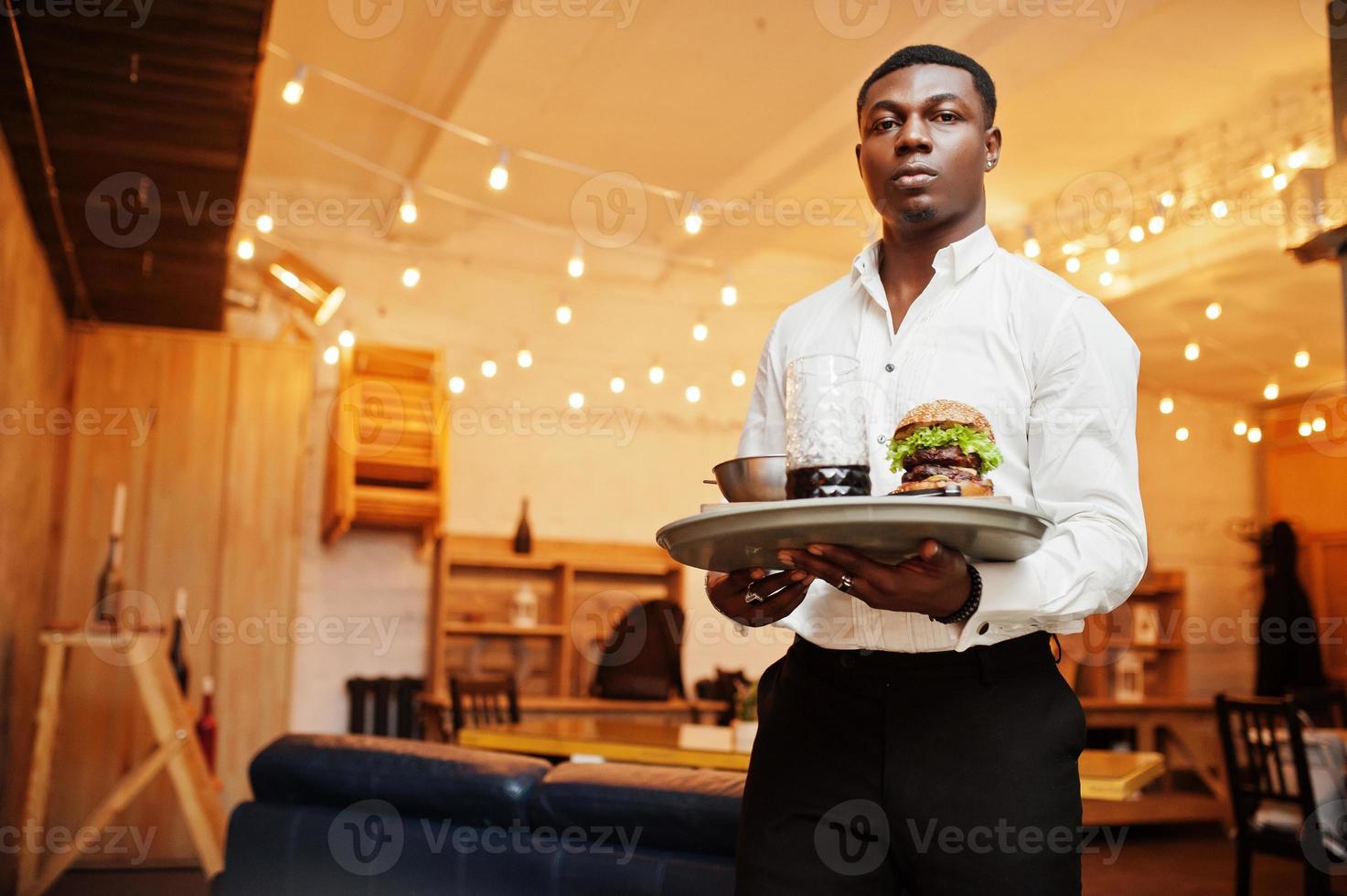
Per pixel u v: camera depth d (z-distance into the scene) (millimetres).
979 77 1259
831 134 5199
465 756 2096
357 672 5883
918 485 1024
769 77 4691
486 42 4430
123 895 4215
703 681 6348
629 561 6391
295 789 2168
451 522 6215
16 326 3744
